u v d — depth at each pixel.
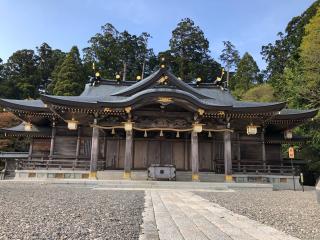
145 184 19.23
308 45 32.59
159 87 24.06
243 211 9.03
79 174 22.77
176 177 23.66
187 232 5.56
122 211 8.31
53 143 26.36
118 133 27.39
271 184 21.03
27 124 26.84
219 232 5.61
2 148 40.88
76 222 6.39
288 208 10.01
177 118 24.08
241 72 73.56
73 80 49.69
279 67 68.75
